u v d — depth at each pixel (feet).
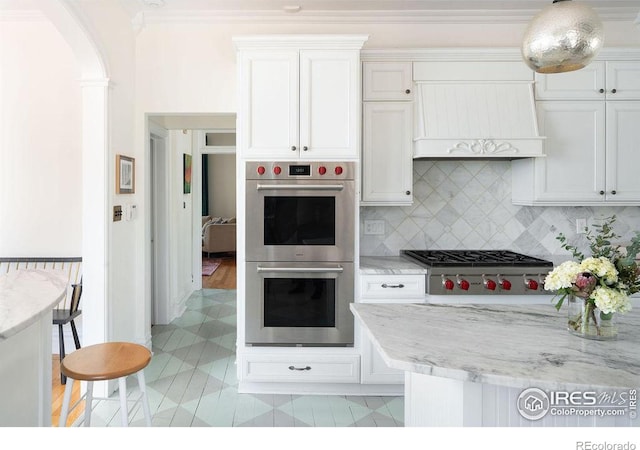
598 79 9.64
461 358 4.00
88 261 8.78
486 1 9.80
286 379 8.88
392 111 9.53
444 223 10.79
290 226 8.76
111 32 9.04
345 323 8.82
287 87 8.78
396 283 8.82
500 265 8.74
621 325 5.04
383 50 9.40
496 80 9.59
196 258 18.86
